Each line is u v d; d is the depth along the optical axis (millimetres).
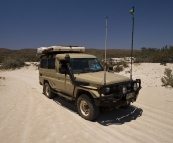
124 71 16156
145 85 9977
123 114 5684
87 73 5949
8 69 23266
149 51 27922
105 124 4883
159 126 4742
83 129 4512
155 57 21109
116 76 5535
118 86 4914
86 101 4992
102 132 4363
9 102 6961
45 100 7383
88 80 5109
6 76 16188
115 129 4562
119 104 4816
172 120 5137
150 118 5316
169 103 6707
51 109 6156
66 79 6031
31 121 5008
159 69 15789
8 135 4129
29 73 18594
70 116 5473
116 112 5867
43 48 7516
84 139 3965
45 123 4871
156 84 10117
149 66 17375
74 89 5598
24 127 4590
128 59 24297
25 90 9445
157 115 5547
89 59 6555
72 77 5617
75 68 5965
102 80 4934
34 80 13383
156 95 7859
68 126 4684
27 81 12844
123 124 4891
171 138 4078
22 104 6719
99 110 5332
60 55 6477
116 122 5039
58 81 6543
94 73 5949
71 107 6441
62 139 3943
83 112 5340
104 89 4590
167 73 9961
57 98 7699
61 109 6176
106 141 3898
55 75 6770
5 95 8148
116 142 3865
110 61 19766
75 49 7250
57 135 4137
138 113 5750
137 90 5445
